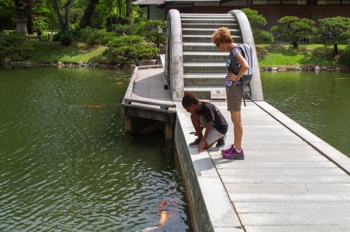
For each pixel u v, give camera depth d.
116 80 20.62
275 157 5.90
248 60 5.25
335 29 25.86
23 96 15.97
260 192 4.67
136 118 12.03
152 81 13.70
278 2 30.72
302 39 29.77
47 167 8.27
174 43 10.98
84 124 11.66
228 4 31.22
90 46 31.03
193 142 6.47
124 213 6.26
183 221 5.95
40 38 33.94
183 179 7.37
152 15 36.78
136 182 7.50
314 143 6.50
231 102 5.48
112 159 8.76
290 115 12.95
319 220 4.00
